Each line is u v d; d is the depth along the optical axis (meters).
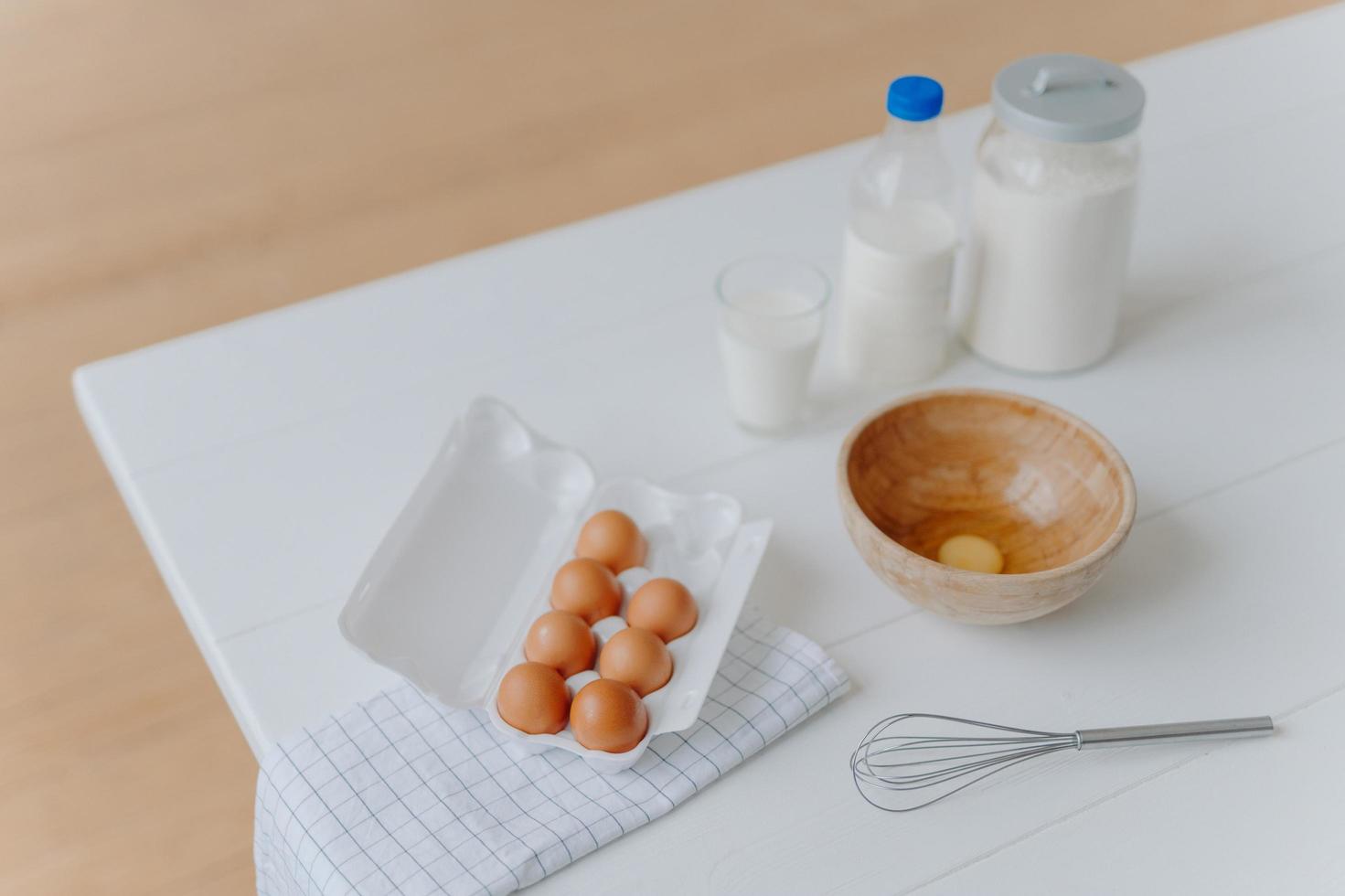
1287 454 1.90
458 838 1.63
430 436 1.93
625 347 2.01
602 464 1.90
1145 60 2.37
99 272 3.05
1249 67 2.35
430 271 2.10
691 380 1.98
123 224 3.19
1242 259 2.09
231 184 3.31
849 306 1.95
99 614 2.47
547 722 1.67
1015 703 1.72
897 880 1.62
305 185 3.30
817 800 1.66
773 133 3.42
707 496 1.81
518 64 3.72
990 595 1.68
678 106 3.53
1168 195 2.17
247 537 1.84
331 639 1.77
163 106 3.58
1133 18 3.85
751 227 2.15
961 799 1.66
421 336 2.03
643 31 3.85
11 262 3.09
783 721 1.69
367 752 1.68
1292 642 1.76
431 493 1.80
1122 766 1.68
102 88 3.64
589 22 3.89
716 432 1.93
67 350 2.86
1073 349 1.96
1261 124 2.27
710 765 1.67
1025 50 3.71
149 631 2.46
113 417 1.95
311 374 1.99
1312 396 1.95
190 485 1.89
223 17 3.92
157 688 2.40
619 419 1.94
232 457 1.91
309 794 1.66
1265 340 2.01
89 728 2.36
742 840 1.64
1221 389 1.96
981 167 1.93
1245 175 2.20
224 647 1.76
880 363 1.96
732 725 1.69
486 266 2.11
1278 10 3.87
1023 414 1.81
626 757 1.65
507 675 1.68
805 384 1.91
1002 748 1.69
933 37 3.78
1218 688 1.73
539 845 1.62
